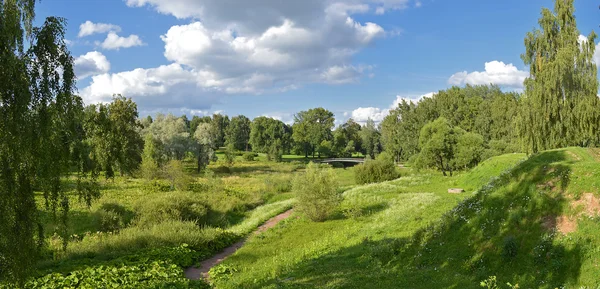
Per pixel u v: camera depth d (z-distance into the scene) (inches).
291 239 885.8
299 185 1065.5
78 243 813.9
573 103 1242.6
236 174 2962.6
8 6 348.2
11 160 350.6
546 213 518.6
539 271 444.1
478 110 3036.4
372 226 860.6
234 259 756.6
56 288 521.7
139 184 1785.2
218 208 1368.1
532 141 1314.0
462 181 1449.3
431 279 495.8
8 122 340.5
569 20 1357.0
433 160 2069.4
